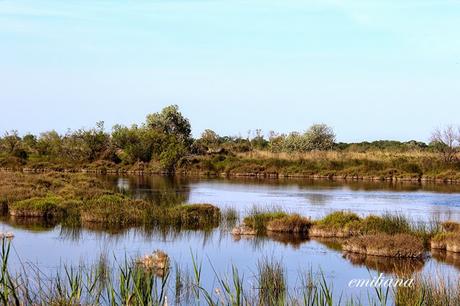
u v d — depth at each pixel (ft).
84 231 99.50
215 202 150.92
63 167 278.46
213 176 273.33
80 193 137.59
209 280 64.28
